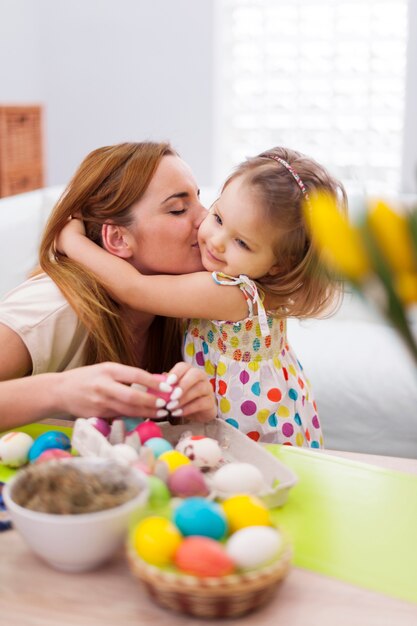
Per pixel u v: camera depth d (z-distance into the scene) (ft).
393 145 10.19
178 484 2.42
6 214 7.12
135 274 3.67
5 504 2.31
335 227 1.32
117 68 11.13
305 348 6.84
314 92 10.48
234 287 3.72
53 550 2.11
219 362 3.92
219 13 10.66
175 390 2.95
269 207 3.61
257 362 3.94
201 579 1.91
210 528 2.05
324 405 6.21
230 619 1.98
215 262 3.79
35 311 3.52
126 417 3.09
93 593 2.10
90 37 11.14
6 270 6.73
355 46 10.12
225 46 10.82
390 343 6.92
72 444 2.84
